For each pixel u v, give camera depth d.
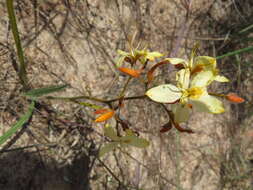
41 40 0.20
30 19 0.19
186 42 0.27
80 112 0.21
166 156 0.25
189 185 0.27
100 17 0.22
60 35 0.20
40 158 0.19
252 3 0.31
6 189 0.18
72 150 0.20
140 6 0.24
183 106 0.13
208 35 0.28
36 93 0.14
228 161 0.30
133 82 0.23
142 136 0.24
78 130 0.21
